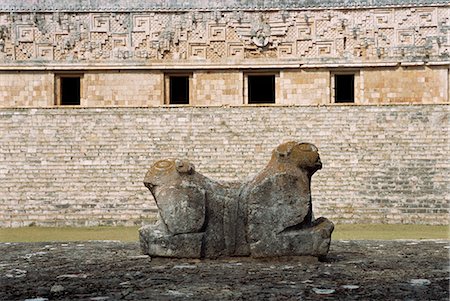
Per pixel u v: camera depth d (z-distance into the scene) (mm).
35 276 10227
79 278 9953
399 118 33312
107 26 43438
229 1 43469
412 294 8477
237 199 11477
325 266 10820
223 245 11383
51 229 25062
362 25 42906
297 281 9406
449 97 42250
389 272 10203
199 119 34438
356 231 22734
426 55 42375
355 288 8859
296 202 11242
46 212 27156
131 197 28109
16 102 43281
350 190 27781
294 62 43250
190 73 43844
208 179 11750
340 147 31406
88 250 13703
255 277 9742
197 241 11219
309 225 11453
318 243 11203
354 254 12617
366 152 30734
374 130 32719
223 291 8711
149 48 43469
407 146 31016
